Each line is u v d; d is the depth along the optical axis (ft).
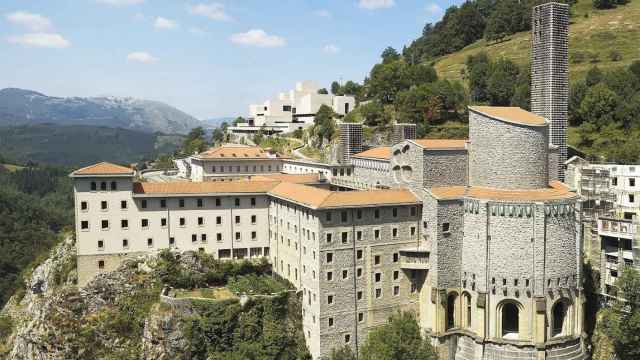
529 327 298.15
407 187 347.36
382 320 329.31
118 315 338.34
